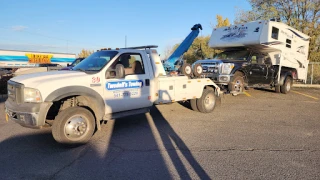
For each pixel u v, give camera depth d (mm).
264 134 5805
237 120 7121
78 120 4949
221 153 4617
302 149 4844
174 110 8391
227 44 11820
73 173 3838
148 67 6340
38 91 4617
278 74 12070
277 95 12383
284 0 22438
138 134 5758
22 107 4625
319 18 21469
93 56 6238
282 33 11641
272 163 4188
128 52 6016
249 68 10508
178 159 4344
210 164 4141
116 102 5660
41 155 4539
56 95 4730
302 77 14383
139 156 4480
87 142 5184
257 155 4527
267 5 23172
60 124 4734
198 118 7320
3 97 11547
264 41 10625
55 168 4008
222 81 9719
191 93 7398
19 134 5734
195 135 5699
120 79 5711
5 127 6293
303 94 12883
